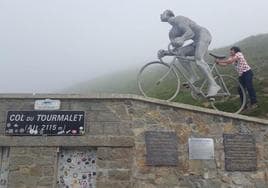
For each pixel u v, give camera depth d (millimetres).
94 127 11570
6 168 11367
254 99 13102
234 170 11883
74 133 11453
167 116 11906
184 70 12969
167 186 11344
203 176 11625
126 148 11430
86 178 11367
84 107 11734
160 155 11516
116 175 11180
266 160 12234
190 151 11734
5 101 11727
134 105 11852
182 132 11859
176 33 12875
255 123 12469
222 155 11930
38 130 11438
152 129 11727
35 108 11648
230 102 18359
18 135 11398
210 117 12172
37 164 11180
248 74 13188
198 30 12898
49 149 11312
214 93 12633
